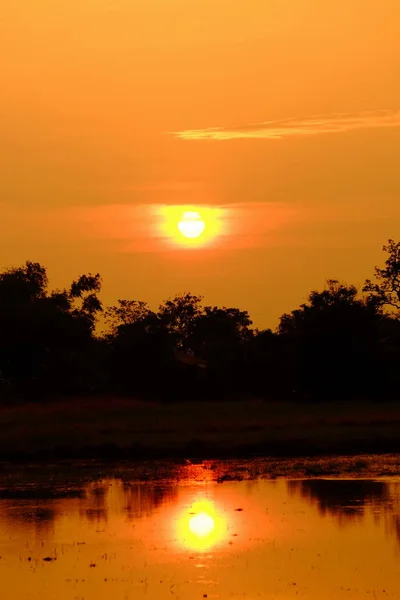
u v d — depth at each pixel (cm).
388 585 4753
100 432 11706
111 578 4912
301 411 14525
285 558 5284
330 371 17962
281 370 19788
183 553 5444
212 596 4591
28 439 10988
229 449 10362
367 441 10725
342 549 5472
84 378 19525
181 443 10700
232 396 19200
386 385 17950
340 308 18338
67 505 7031
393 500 7069
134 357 19512
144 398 18938
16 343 19288
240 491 7638
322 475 8594
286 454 10331
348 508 6731
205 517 6462
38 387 18550
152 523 6288
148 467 9375
